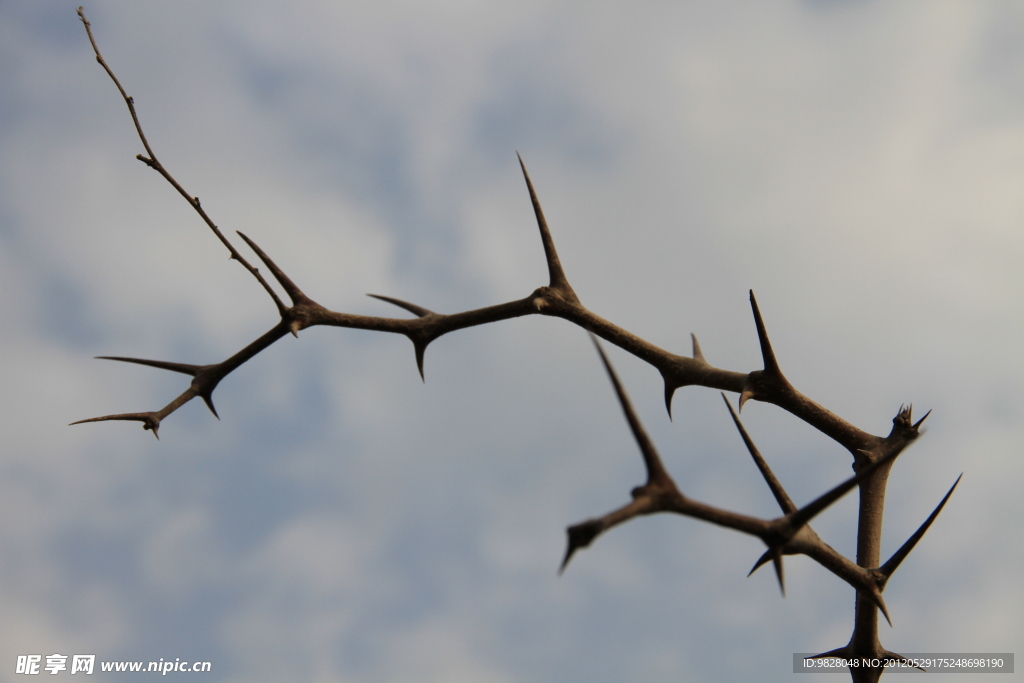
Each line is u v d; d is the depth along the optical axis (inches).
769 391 153.8
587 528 81.0
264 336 157.2
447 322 159.8
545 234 165.5
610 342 160.6
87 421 146.7
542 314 159.8
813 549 122.0
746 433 139.3
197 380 157.9
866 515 151.6
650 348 160.4
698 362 160.1
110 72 160.1
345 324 157.2
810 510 97.1
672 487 90.7
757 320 153.3
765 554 118.3
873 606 139.4
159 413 150.3
